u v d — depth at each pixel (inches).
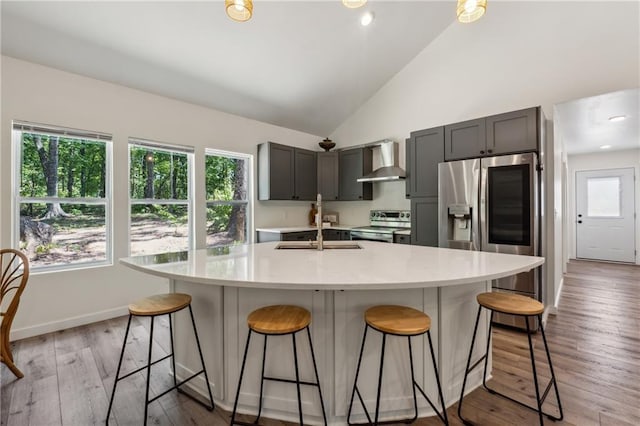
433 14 143.3
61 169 115.1
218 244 166.9
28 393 73.1
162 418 65.1
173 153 146.4
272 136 187.8
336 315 63.2
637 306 135.3
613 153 232.8
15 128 102.6
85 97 116.6
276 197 176.4
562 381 77.0
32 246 109.3
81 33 101.0
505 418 64.2
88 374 81.4
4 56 100.0
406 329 52.4
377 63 163.3
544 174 121.8
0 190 100.0
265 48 128.2
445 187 127.2
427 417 65.5
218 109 160.2
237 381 67.6
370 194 193.8
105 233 124.8
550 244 124.9
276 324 54.6
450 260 73.2
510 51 133.6
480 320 75.5
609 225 236.7
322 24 125.8
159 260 75.0
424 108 165.2
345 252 88.4
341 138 210.4
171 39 111.7
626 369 82.5
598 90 112.2
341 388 63.6
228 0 62.5
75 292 114.7
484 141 120.7
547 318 120.9
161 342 101.0
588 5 114.2
